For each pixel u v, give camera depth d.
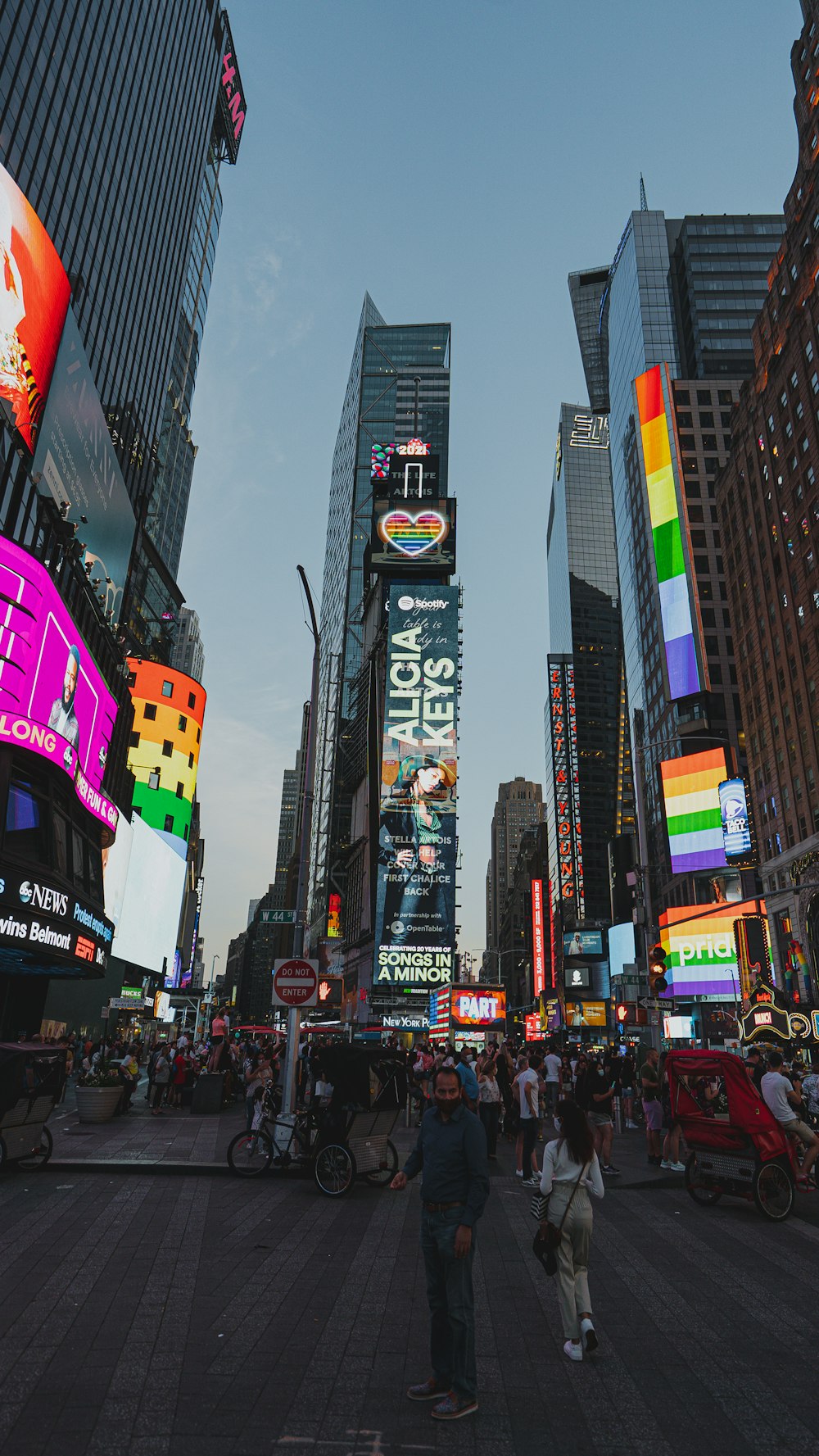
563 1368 6.79
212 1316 7.78
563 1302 7.08
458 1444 5.40
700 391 132.38
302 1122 16.45
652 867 118.44
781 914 78.75
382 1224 12.06
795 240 84.81
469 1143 6.25
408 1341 7.24
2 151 72.38
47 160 80.19
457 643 89.19
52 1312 7.75
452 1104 6.43
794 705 79.12
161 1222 11.65
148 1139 20.45
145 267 108.00
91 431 58.78
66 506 41.09
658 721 124.88
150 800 87.81
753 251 151.38
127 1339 7.12
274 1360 6.74
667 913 98.25
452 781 84.25
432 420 198.00
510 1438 5.50
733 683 115.62
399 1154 18.80
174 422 164.25
